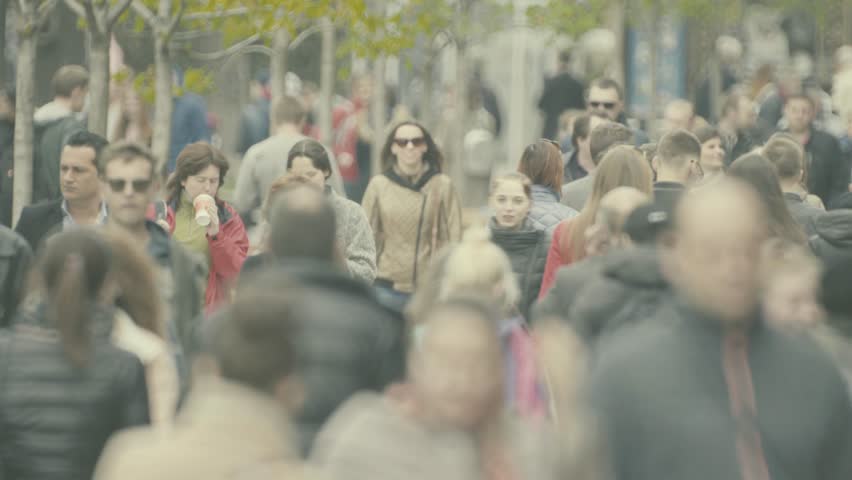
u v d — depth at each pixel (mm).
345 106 58156
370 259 25141
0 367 14547
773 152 25312
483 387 11812
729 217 11469
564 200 28547
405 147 29266
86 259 14617
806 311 13555
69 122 30266
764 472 11539
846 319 13398
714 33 70188
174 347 18094
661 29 67062
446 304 12047
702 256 11508
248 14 32531
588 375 12805
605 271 15820
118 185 19719
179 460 10516
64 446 14477
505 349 15781
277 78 44188
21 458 14523
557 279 18094
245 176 32906
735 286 11484
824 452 11742
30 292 14750
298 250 14922
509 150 72375
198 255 20203
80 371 14523
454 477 11781
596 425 11781
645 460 11625
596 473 11820
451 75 72312
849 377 13133
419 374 11914
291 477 10625
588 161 33000
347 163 57219
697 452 11508
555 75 60844
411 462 11797
